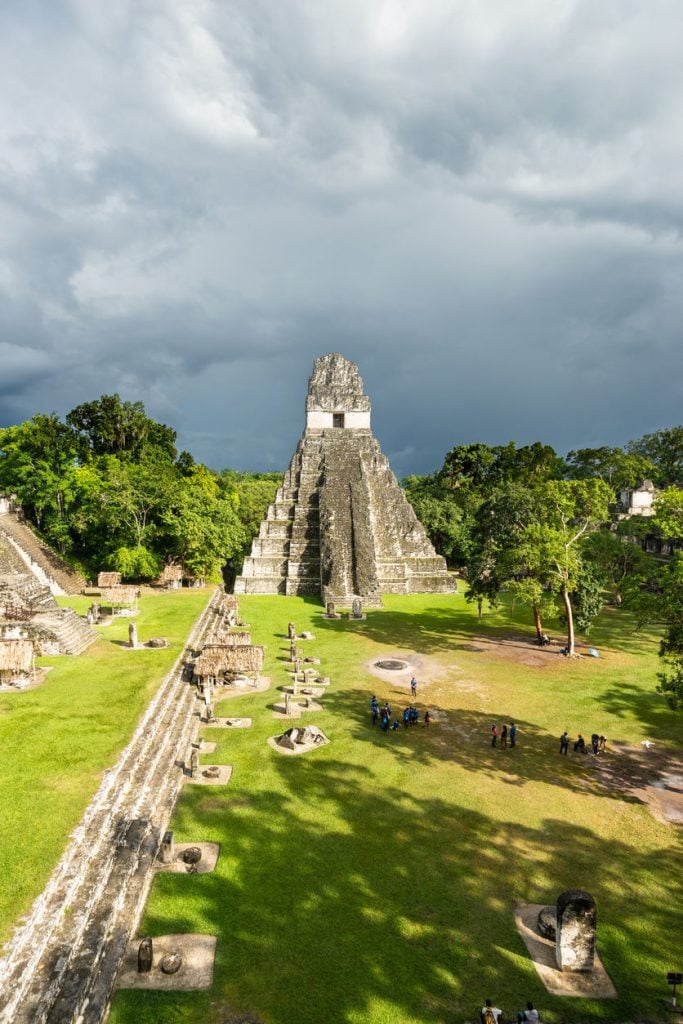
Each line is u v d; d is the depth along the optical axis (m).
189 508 56.19
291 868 16.88
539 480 79.19
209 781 21.27
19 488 58.47
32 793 18.08
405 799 20.56
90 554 61.72
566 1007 12.90
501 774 22.45
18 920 13.15
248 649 29.27
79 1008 11.79
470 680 32.59
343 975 13.49
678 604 22.77
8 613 33.28
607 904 15.91
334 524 59.06
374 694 30.20
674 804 20.72
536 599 35.34
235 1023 12.23
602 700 29.91
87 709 24.52
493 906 15.74
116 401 75.19
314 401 71.38
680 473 92.12
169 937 14.34
